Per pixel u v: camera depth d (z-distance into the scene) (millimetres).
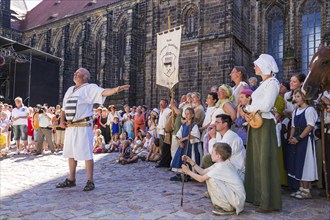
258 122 5758
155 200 6484
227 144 5816
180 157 8766
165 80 8859
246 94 6270
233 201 5488
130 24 38656
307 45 29297
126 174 9859
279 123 7270
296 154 6930
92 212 5629
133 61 38531
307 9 29438
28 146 16406
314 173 6691
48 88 33312
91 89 7559
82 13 46688
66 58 47406
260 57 6000
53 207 5965
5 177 9375
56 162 12688
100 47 45094
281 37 30859
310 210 5891
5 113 15828
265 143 5766
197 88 27312
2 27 54562
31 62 31281
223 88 7598
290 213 5691
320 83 5430
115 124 17375
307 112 6758
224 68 26078
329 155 7055
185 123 8984
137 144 14625
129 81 37875
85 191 7309
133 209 5824
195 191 7379
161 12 30609
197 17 28438
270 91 5691
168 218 5309
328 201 6590
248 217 5430
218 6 27062
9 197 6820
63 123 7664
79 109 7461
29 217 5367
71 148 7527
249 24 31562
